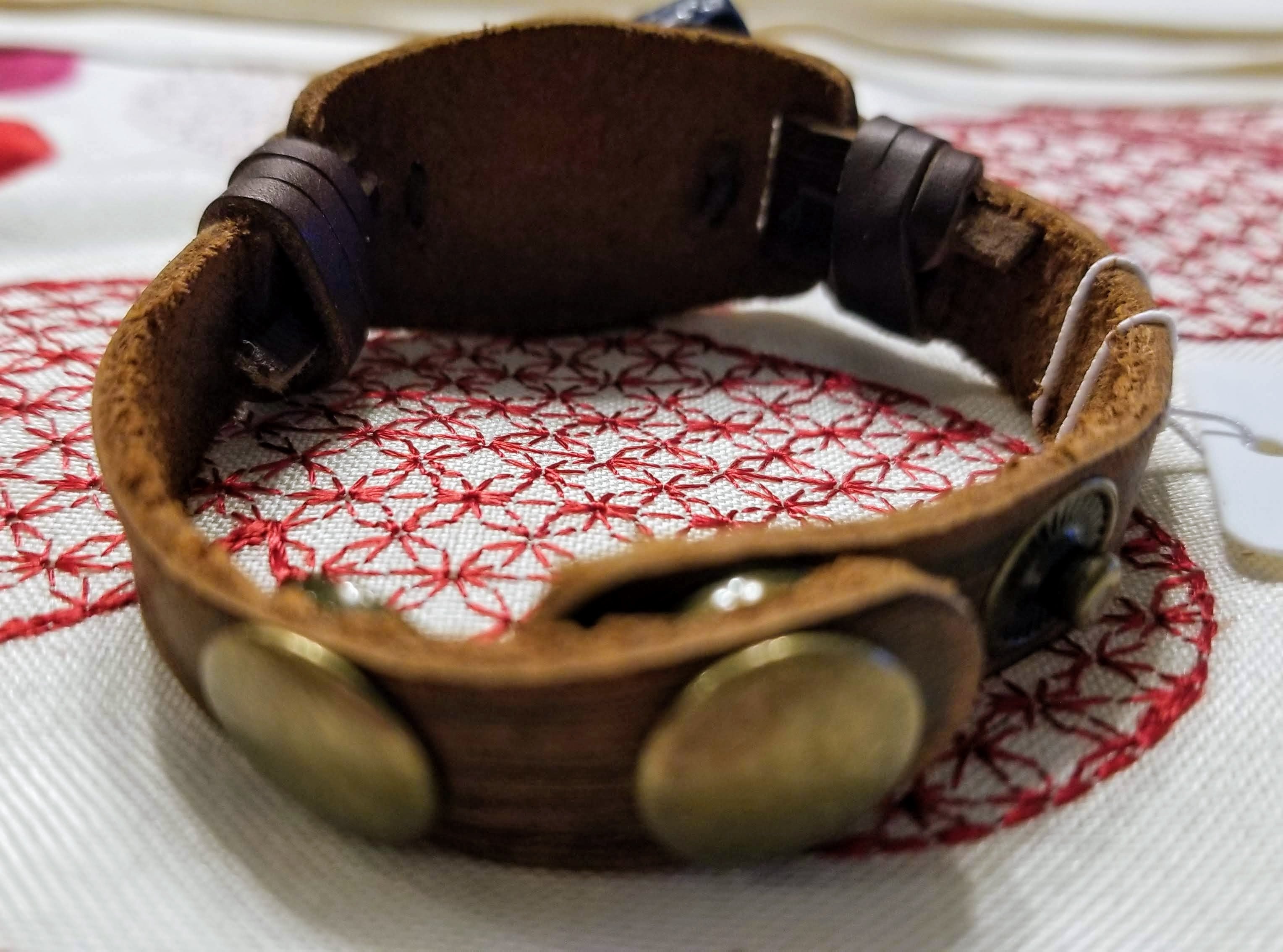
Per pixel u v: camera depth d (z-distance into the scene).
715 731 0.05
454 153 0.10
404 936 0.06
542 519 0.08
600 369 0.10
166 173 0.13
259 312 0.09
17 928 0.06
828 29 0.18
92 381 0.10
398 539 0.08
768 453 0.09
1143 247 0.12
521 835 0.06
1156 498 0.09
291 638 0.05
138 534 0.06
